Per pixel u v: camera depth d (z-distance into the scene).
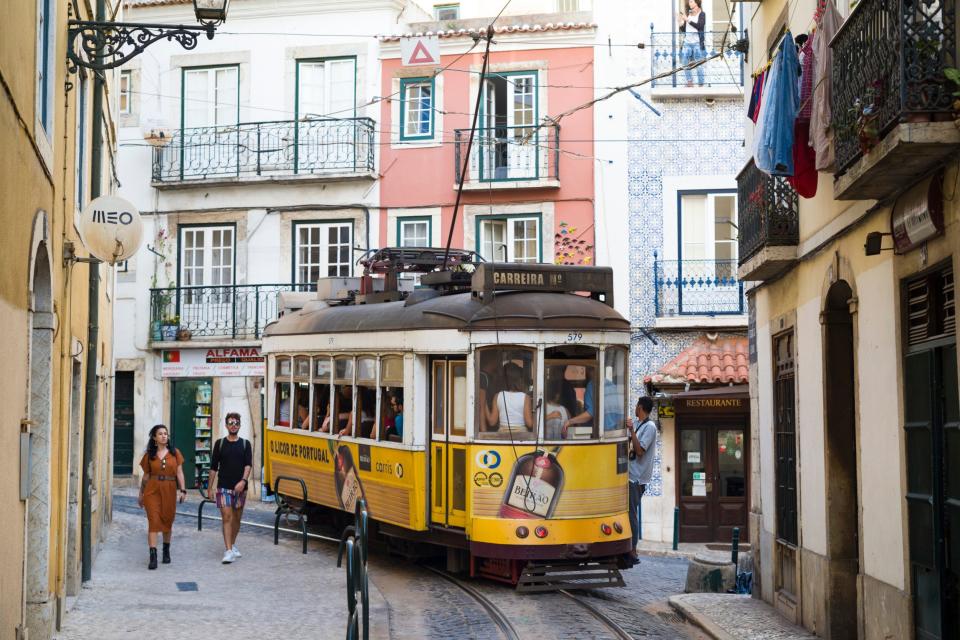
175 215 28.78
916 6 8.13
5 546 8.12
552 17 26.67
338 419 17.38
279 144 28.11
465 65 27.12
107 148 18.88
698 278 25.30
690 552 21.44
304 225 28.19
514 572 14.10
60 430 11.39
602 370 14.73
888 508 10.05
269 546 18.22
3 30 7.50
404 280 19.70
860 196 9.78
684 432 24.12
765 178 13.08
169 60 28.92
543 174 26.25
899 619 9.70
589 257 25.84
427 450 15.02
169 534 16.14
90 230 11.59
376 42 27.83
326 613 12.63
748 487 23.91
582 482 14.38
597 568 14.43
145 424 28.62
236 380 28.14
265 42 28.48
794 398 13.24
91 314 14.72
